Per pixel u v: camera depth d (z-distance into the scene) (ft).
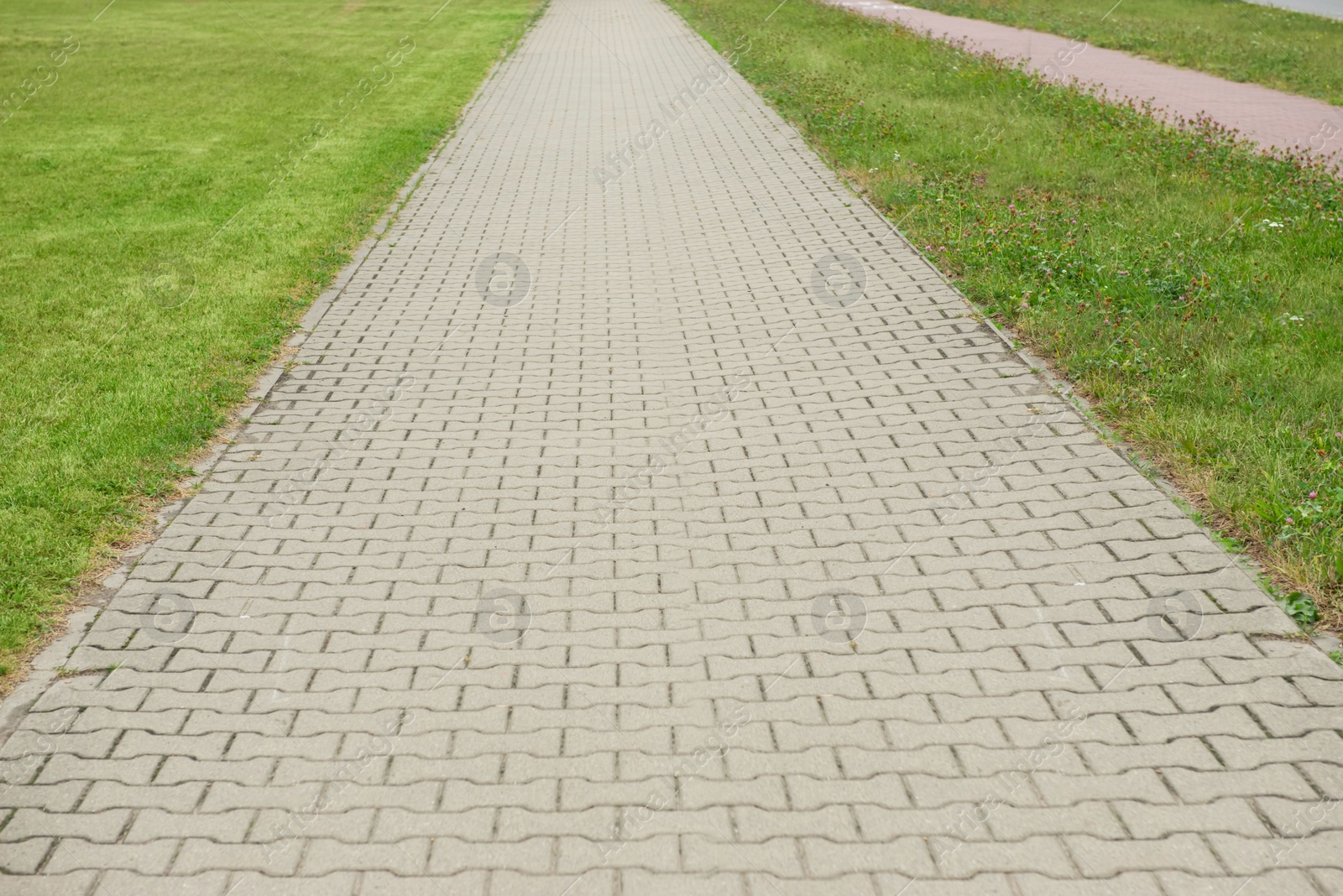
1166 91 55.21
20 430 21.27
